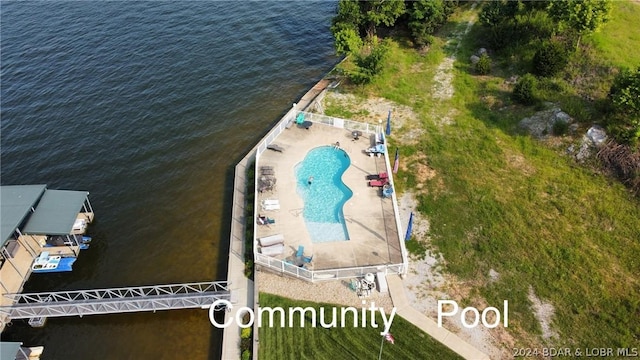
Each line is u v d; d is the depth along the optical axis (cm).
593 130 4134
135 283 3588
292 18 7188
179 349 3150
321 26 7012
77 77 5784
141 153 4784
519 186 3969
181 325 3284
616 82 4091
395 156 4366
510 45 5491
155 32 6700
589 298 3122
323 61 6228
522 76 5094
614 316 3019
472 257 3450
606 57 4703
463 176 4112
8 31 6662
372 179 4038
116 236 3969
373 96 5234
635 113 3891
